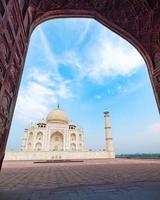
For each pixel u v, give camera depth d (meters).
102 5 5.92
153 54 6.00
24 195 3.33
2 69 3.19
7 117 3.71
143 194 3.21
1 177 6.51
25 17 4.50
